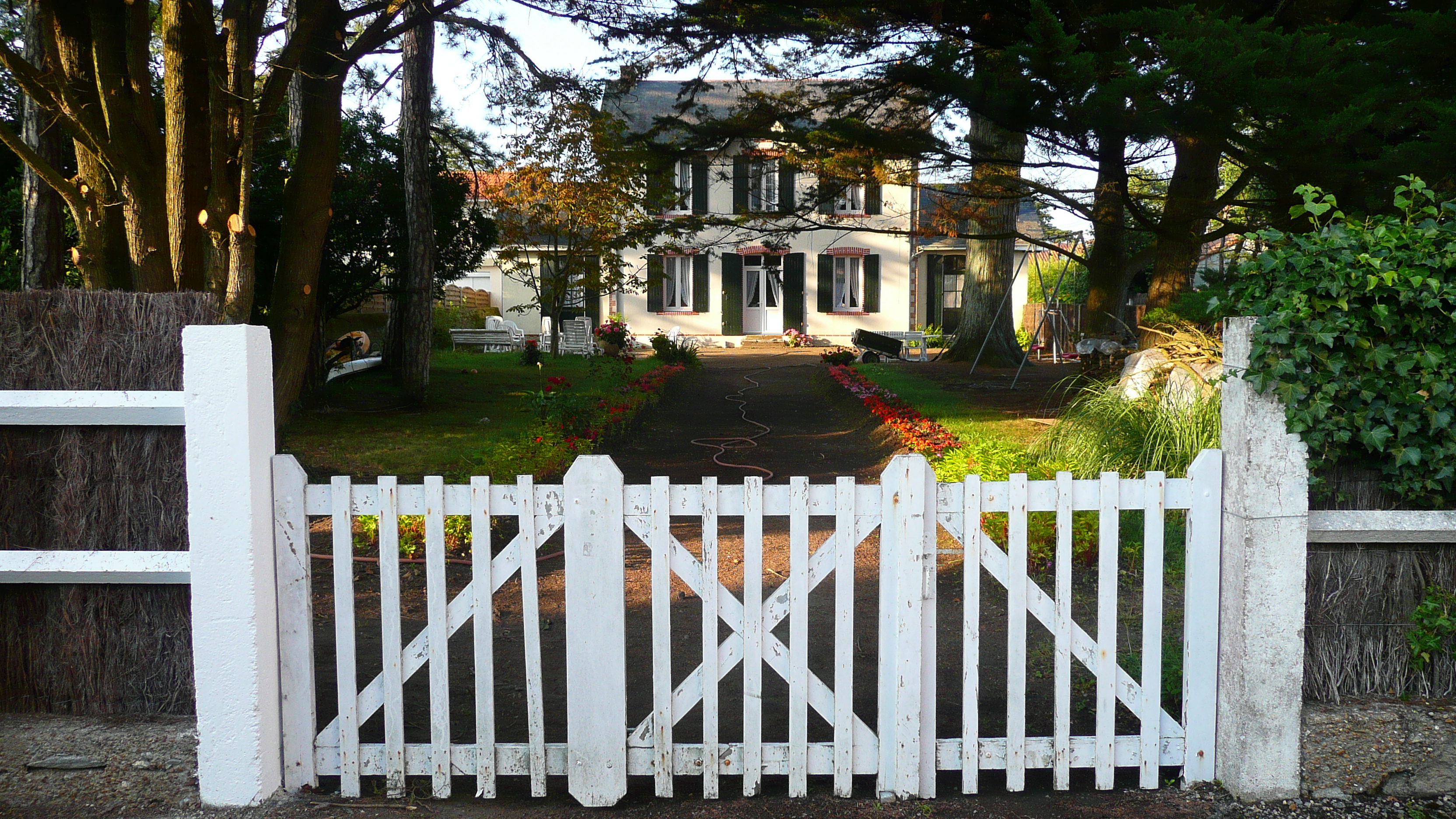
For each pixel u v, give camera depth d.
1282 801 3.06
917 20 10.03
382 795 3.13
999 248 20.42
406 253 14.38
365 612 5.04
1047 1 8.27
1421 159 6.48
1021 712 3.07
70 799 3.08
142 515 3.14
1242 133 7.92
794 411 14.59
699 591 3.02
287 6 7.37
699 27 10.00
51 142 8.40
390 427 11.33
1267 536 2.97
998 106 8.66
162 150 6.54
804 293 30.16
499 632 4.75
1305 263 2.93
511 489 3.00
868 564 5.93
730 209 28.88
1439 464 3.03
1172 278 12.33
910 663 3.01
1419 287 2.88
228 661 2.94
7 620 3.18
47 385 3.12
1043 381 16.55
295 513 3.03
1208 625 3.12
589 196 20.41
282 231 7.29
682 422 13.45
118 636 3.17
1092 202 13.57
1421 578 3.18
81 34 6.56
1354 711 3.09
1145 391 7.89
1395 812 3.03
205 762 2.98
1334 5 8.17
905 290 30.33
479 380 16.83
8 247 10.59
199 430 2.87
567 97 10.98
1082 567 5.43
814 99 12.09
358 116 14.03
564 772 3.07
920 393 14.14
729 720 3.74
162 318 3.13
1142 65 8.01
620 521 2.97
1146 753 3.12
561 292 22.09
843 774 3.06
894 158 11.40
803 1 9.40
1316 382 2.92
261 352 2.97
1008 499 3.02
